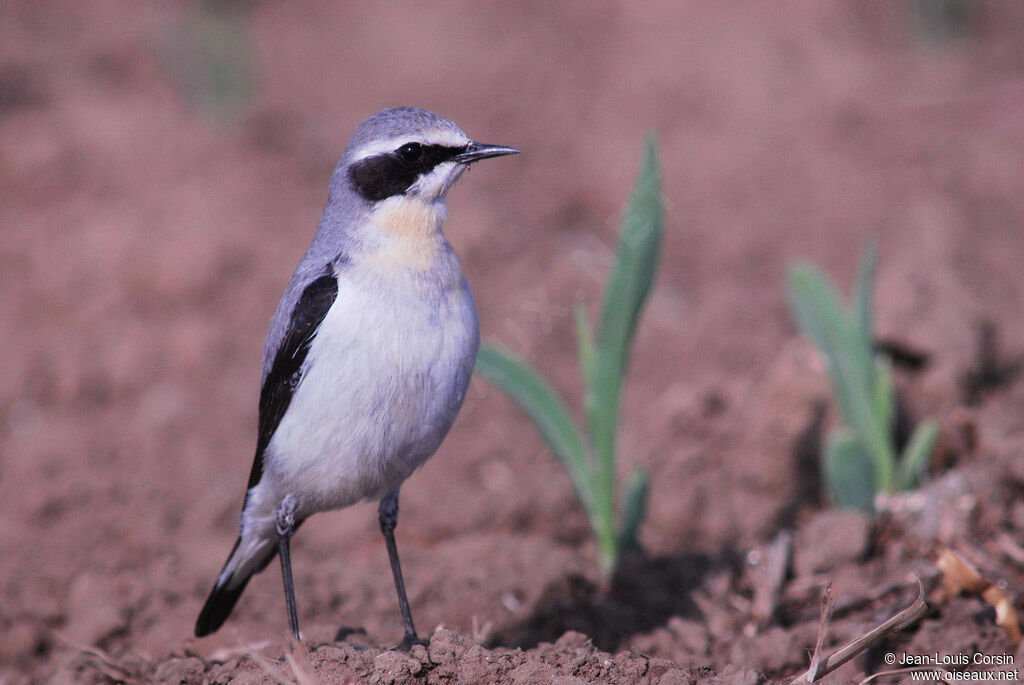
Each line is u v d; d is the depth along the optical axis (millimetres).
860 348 10141
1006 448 9961
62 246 16391
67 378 14430
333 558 11133
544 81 22234
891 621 7113
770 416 11867
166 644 9016
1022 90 20641
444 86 22219
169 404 14086
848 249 16094
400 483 8000
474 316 7652
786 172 18328
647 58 23016
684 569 10164
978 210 16656
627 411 13570
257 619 9711
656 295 15773
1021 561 9047
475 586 9859
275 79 22641
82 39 23750
